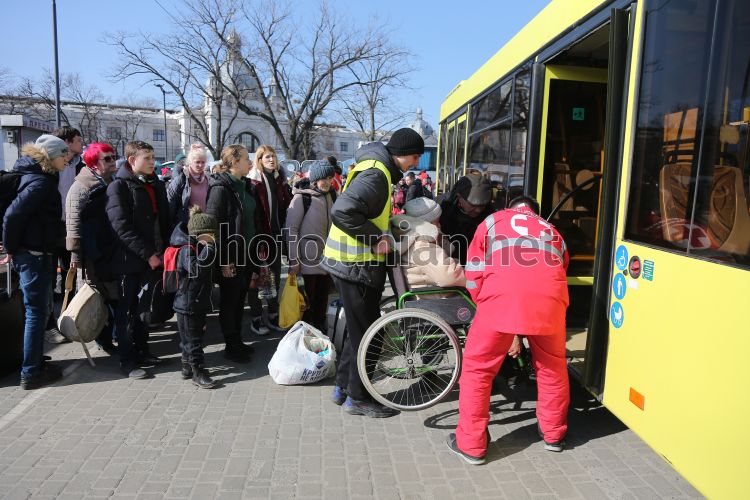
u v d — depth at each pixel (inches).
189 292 166.6
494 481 119.7
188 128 2306.8
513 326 119.8
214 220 170.4
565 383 131.2
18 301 181.2
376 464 126.4
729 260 87.0
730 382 85.0
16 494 111.9
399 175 142.4
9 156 402.0
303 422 147.8
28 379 165.9
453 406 159.2
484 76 228.5
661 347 102.3
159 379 177.2
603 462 127.9
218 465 124.7
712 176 92.0
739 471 82.9
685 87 99.8
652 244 107.2
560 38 151.5
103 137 2256.4
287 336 178.4
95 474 120.0
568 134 179.5
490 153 216.5
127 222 169.2
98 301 181.8
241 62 1213.7
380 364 151.6
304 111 1316.4
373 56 1181.7
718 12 92.5
